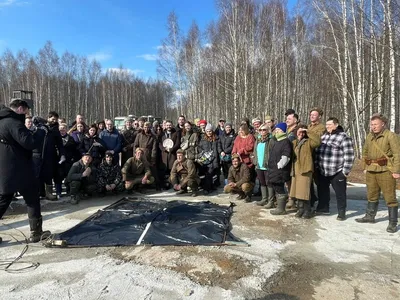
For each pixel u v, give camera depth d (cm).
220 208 566
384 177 462
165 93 6000
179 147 771
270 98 2255
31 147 390
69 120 4097
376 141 471
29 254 378
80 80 4438
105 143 730
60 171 680
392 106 1148
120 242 407
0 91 4003
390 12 1028
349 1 1395
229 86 2447
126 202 618
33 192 416
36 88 3831
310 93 2456
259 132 615
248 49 2211
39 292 290
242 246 402
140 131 770
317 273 332
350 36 1448
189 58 2838
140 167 714
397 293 293
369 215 506
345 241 425
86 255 373
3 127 383
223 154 745
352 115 1758
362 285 308
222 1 2167
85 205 623
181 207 557
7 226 489
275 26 2242
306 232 461
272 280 316
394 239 433
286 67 2284
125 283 306
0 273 329
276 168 538
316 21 2011
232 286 302
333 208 599
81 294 287
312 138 511
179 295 285
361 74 1380
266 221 513
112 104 5059
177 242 407
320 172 536
